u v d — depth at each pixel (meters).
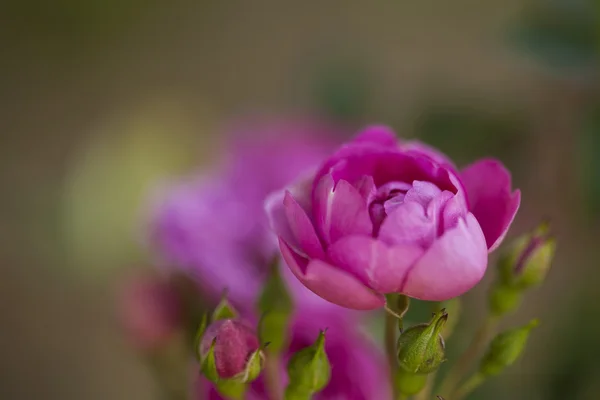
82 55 0.93
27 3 0.92
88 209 0.58
